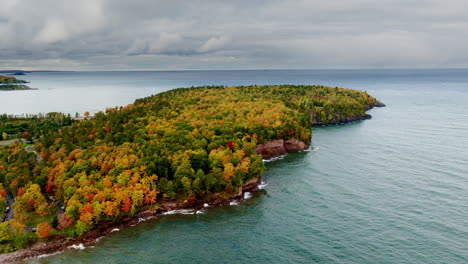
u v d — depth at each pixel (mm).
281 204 141875
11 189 143875
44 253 108250
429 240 111312
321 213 132375
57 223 117625
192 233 120500
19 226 112000
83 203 125250
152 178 139750
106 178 137375
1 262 103375
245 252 108438
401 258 102562
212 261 104312
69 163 153375
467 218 124812
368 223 123250
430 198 142250
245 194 152875
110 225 124375
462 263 99625
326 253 106438
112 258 106062
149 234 120062
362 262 101438
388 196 145375
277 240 114750
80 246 112312
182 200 141375
